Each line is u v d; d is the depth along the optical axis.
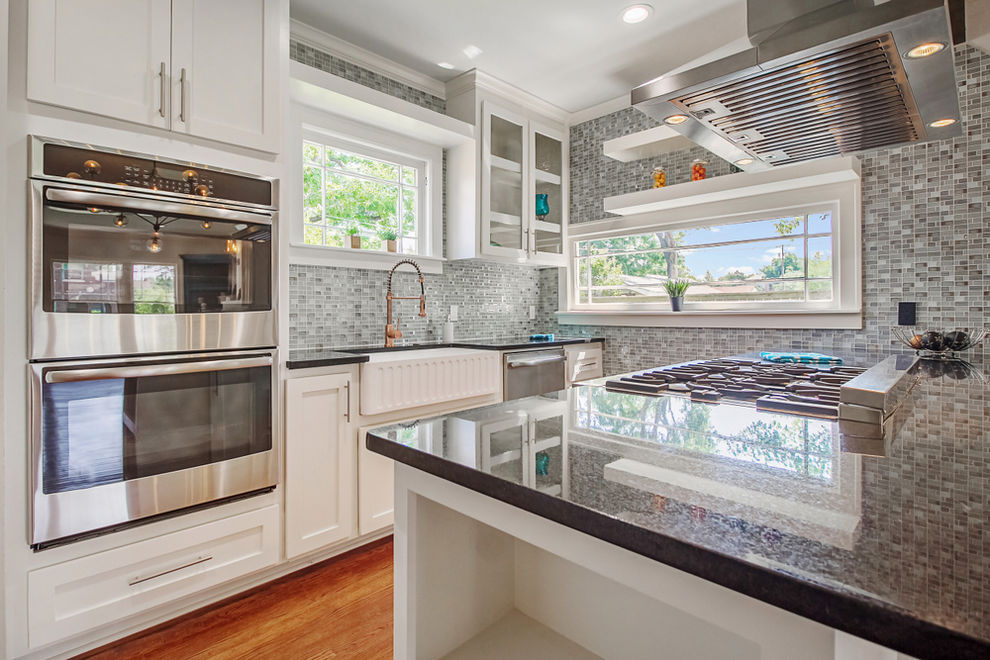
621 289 3.76
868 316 2.62
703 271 3.33
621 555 0.65
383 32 2.73
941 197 2.41
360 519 2.30
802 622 0.52
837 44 1.06
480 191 3.25
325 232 2.88
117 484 1.62
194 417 1.79
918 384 1.48
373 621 1.80
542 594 1.13
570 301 4.02
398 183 3.19
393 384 2.43
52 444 1.51
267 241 1.99
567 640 1.08
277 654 1.63
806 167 2.53
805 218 2.90
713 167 3.19
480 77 3.21
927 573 0.43
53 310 1.52
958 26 1.25
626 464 0.76
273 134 2.01
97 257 1.60
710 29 2.72
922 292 2.46
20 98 1.48
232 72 1.90
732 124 1.51
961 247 2.36
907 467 0.72
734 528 0.53
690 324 3.30
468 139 3.20
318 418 2.16
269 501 2.00
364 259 2.95
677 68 3.14
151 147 1.71
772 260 3.04
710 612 0.58
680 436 0.92
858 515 0.56
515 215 3.50
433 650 1.01
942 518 0.55
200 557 1.81
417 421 1.05
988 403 1.20
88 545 1.60
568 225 3.92
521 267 4.02
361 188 3.03
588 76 3.25
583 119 3.85
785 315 2.88
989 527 0.52
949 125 1.50
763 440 0.88
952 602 0.39
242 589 2.00
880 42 1.06
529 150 3.59
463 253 3.31
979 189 2.31
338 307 2.88
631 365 3.65
